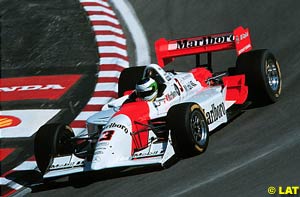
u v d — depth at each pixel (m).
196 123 31.42
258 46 48.97
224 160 30.80
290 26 50.69
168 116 30.67
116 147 29.94
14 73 52.56
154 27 57.12
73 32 59.00
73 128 41.12
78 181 32.31
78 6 64.56
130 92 37.28
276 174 28.23
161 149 30.41
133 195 28.88
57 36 58.66
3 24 62.62
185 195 27.62
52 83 49.53
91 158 31.45
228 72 39.66
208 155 31.69
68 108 44.56
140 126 31.89
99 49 54.72
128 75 39.34
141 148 31.61
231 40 39.00
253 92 37.41
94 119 33.28
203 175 29.45
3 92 48.75
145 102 32.88
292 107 36.41
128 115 31.58
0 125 42.88
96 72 50.47
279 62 44.84
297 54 45.28
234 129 34.97
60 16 62.72
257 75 36.88
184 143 30.50
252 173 28.73
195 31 54.38
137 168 32.16
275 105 37.38
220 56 48.94
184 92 35.06
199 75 37.62
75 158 31.56
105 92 46.47
